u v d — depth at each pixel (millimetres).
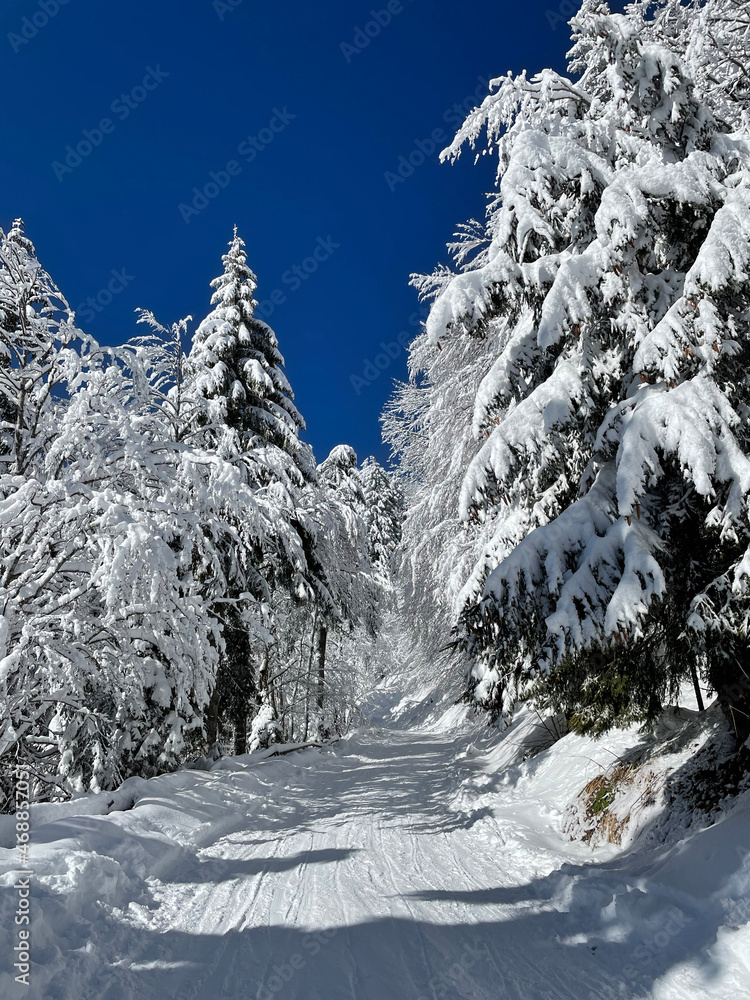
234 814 7621
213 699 11383
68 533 7215
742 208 4984
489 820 7516
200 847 6230
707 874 4172
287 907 4641
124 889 4574
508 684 8461
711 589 4789
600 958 3895
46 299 7605
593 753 7941
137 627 7922
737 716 5359
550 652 5051
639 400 5617
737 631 4543
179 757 10047
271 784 9859
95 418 7172
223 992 3348
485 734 14656
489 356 12406
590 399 6258
